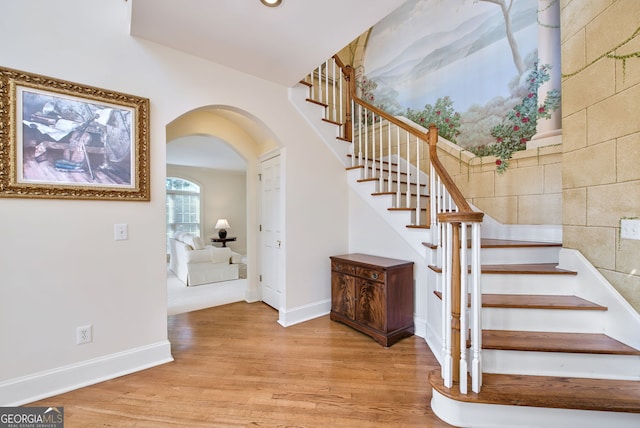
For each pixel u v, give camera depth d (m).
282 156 2.84
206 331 2.66
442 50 3.29
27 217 1.63
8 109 1.56
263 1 1.66
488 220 2.91
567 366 1.56
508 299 1.90
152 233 2.06
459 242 1.51
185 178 7.60
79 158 1.77
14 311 1.59
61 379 1.71
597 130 1.77
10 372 1.58
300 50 2.19
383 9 1.75
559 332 1.77
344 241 3.30
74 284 1.77
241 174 8.58
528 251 2.31
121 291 1.93
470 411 1.42
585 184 1.87
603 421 1.33
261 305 3.49
